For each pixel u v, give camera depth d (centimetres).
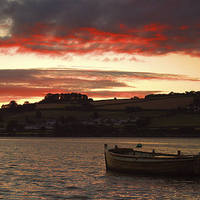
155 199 3397
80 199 3403
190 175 4303
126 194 3603
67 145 12550
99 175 4750
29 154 8225
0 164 6022
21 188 3888
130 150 5450
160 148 10456
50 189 3838
